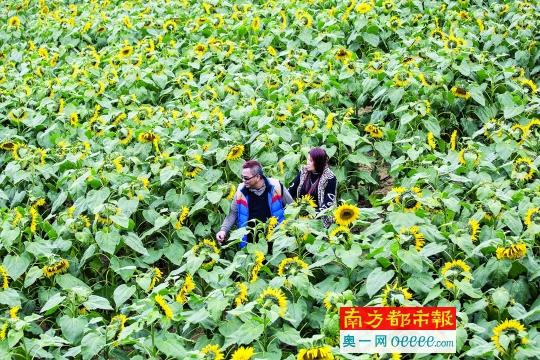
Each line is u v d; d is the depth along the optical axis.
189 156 8.90
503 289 5.90
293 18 14.16
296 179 8.06
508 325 5.27
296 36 13.32
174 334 5.94
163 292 6.38
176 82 11.84
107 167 8.73
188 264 6.82
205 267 6.93
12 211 8.25
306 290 6.18
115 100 11.20
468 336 5.85
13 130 10.82
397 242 6.15
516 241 6.28
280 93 10.76
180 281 6.45
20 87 11.92
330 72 11.01
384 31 12.93
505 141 8.86
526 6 13.52
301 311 6.13
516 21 12.51
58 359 6.09
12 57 14.76
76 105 11.34
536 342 5.48
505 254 6.21
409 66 10.71
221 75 11.74
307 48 13.13
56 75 13.66
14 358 6.00
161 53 13.05
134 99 11.10
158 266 8.45
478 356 5.38
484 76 10.62
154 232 8.30
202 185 8.59
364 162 8.87
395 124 10.05
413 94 10.19
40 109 11.09
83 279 7.77
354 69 10.98
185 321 6.62
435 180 8.09
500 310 5.80
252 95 10.70
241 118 10.05
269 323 5.77
